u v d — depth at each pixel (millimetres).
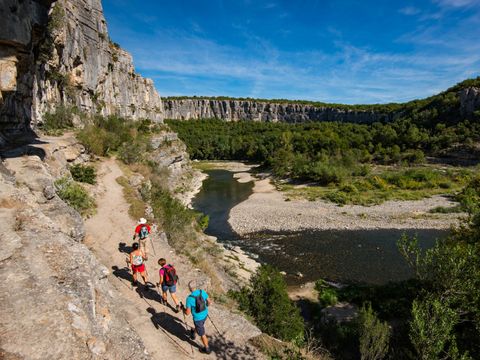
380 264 25906
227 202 48812
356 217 38031
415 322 9984
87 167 22188
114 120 46438
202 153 123500
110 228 15359
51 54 33281
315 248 29484
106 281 8336
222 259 24109
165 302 9773
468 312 12594
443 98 110188
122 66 72000
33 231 7684
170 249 15047
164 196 27547
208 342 8875
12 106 19703
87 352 5082
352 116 166250
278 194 52469
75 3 44844
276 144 101375
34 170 12375
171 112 188375
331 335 15117
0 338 4672
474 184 44656
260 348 9578
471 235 16641
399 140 94312
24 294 5629
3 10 8711
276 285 14461
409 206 41969
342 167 65062
